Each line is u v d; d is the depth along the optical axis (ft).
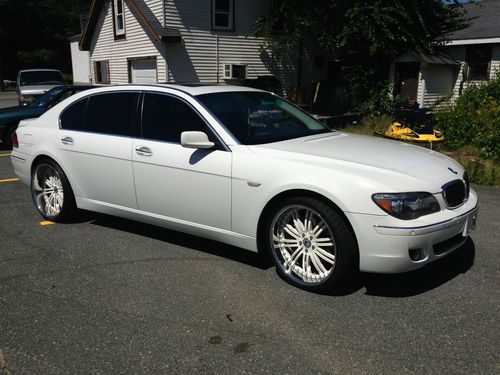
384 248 10.82
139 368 9.02
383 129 41.65
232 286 12.42
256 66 57.57
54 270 13.51
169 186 14.07
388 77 52.80
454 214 11.59
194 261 14.08
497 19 59.62
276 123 14.76
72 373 8.89
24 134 18.26
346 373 8.81
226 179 12.84
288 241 12.40
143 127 14.80
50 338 10.05
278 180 11.97
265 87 55.57
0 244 15.62
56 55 163.22
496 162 29.60
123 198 15.44
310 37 60.95
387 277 12.84
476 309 11.12
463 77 54.54
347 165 11.70
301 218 12.14
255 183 12.32
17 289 12.34
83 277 13.04
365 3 47.37
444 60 55.83
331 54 64.34
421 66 51.70
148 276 13.06
